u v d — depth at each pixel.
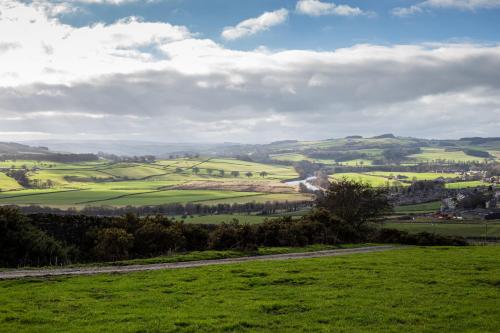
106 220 50.41
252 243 51.97
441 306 23.42
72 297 25.09
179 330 19.62
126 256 44.06
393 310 22.69
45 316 21.34
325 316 21.78
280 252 48.72
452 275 31.53
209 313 22.05
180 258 41.78
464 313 22.20
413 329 19.94
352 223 76.00
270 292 26.48
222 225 56.50
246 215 150.00
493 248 52.09
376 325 20.56
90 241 45.75
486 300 24.52
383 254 44.44
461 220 143.75
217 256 44.19
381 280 29.75
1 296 25.20
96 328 19.59
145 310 22.52
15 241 39.16
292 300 24.59
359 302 24.16
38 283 29.16
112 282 29.44
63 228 46.12
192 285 28.42
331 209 77.56
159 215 54.47
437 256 42.06
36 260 39.09
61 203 169.00
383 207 78.00
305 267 34.84
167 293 26.47
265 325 20.42
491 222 136.75
